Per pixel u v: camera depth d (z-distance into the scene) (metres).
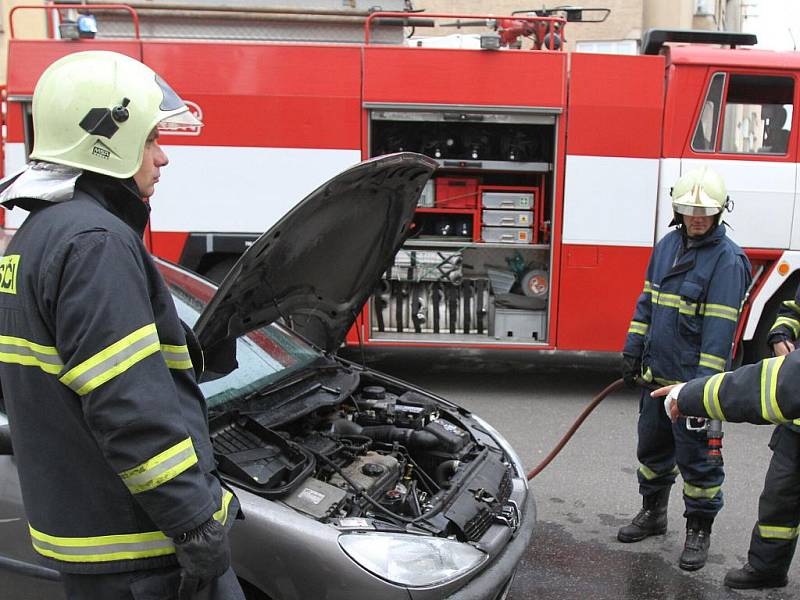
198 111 5.85
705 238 3.30
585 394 6.25
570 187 5.89
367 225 2.88
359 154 5.89
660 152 5.83
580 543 3.65
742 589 3.24
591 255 5.95
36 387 1.52
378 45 5.88
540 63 5.74
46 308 1.47
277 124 5.87
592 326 6.04
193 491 1.48
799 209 5.79
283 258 2.58
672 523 3.88
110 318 1.43
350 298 3.27
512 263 6.38
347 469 2.51
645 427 3.57
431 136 6.21
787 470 3.05
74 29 5.76
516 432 5.27
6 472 2.18
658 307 3.44
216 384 2.79
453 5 15.30
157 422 1.44
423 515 2.32
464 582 2.15
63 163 1.55
